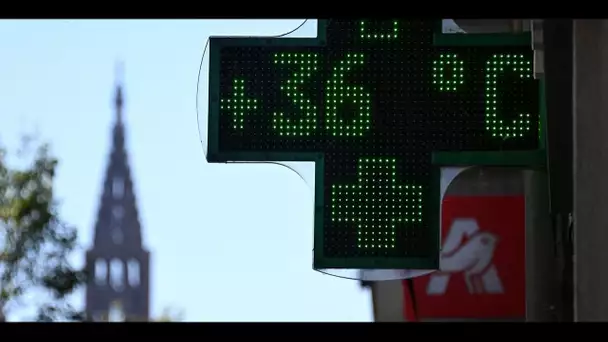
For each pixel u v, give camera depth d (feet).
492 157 69.26
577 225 73.41
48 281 145.48
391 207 69.05
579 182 71.05
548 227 94.58
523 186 105.29
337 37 69.51
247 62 69.72
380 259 68.90
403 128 69.15
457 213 107.24
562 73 69.26
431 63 69.31
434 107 69.26
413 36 69.46
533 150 69.41
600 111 70.03
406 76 69.36
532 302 95.61
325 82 69.46
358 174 69.15
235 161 69.26
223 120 69.62
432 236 68.90
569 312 76.59
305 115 69.36
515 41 69.36
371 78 69.41
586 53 69.31
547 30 68.64
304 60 69.56
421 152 69.15
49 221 146.92
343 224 69.00
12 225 145.69
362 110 69.31
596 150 70.64
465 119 69.31
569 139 69.77
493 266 107.14
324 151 69.15
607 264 70.23
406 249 68.95
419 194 69.10
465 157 69.10
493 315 107.76
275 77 69.62
